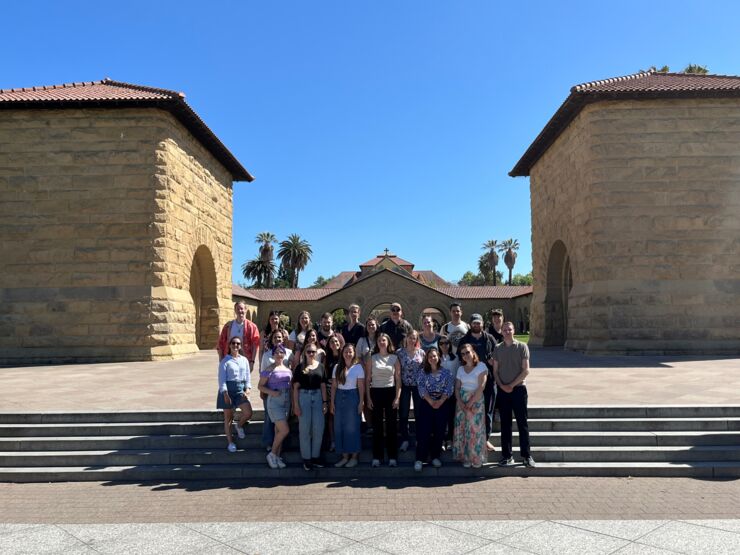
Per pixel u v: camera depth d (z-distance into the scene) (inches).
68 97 781.3
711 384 446.3
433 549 194.9
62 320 763.4
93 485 290.8
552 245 999.6
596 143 791.7
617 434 320.8
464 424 300.0
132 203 778.2
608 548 193.2
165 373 595.2
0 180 780.6
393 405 303.0
